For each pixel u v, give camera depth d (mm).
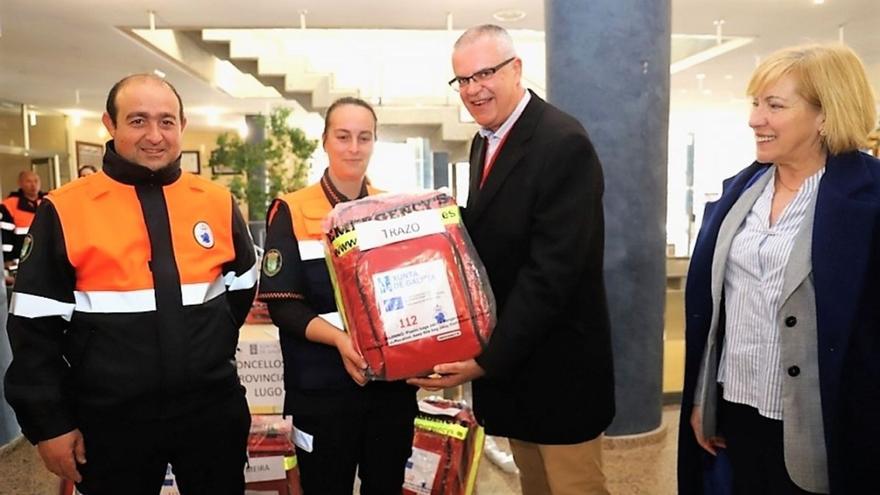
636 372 3072
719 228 1469
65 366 1440
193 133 11539
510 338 1465
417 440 2307
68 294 1416
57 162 9672
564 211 1497
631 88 2898
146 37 5383
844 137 1250
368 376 1466
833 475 1250
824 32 5480
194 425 1496
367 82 6719
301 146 6051
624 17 2859
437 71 6645
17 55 5891
